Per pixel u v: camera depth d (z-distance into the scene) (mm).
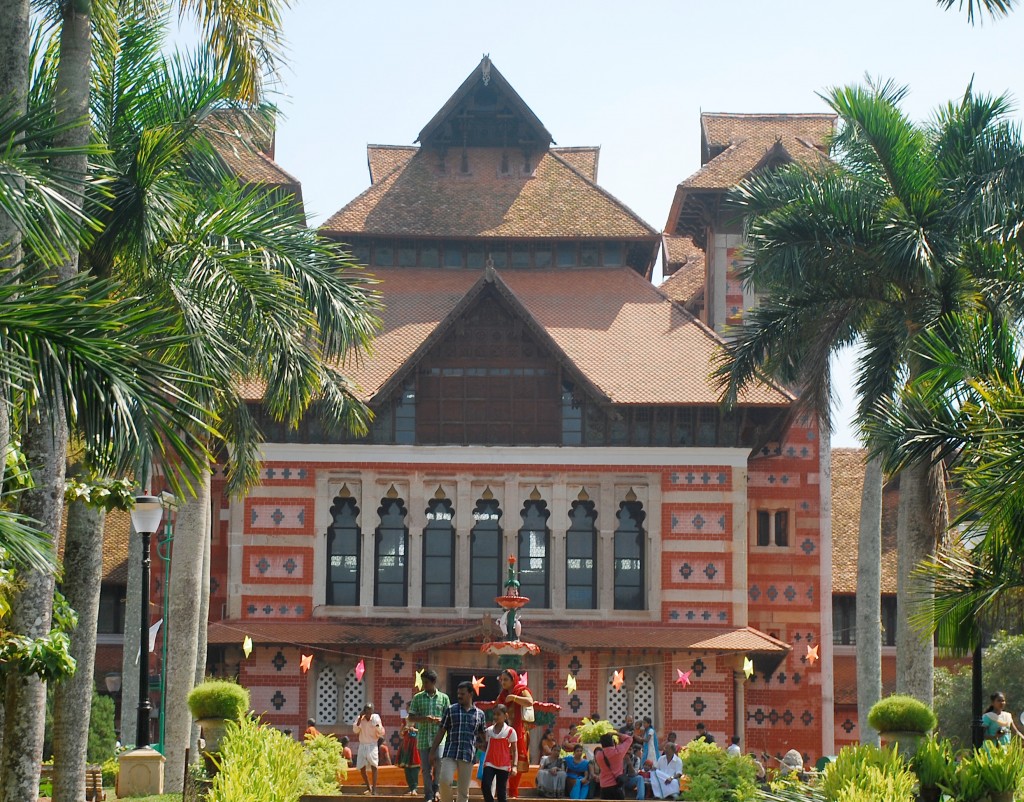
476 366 57031
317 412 56219
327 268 31141
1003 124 37906
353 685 55750
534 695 55312
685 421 56844
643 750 36594
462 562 56188
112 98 28141
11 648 20953
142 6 28609
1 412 17625
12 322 15484
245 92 28062
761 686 58500
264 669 55344
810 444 59875
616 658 55531
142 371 16484
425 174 65125
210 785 26484
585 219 63375
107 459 16828
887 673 65438
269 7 26891
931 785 25484
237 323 28719
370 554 56312
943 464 36250
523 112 65625
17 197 16766
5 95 19422
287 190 60938
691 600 55875
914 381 29953
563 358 55688
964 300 36844
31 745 22297
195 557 37250
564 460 56531
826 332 40281
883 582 66000
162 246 27328
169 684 36844
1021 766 25156
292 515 56219
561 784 34062
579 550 56625
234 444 36625
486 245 63500
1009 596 26266
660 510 56375
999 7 29531
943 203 37344
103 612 62688
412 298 61562
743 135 68062
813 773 29641
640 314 60562
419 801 28938
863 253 38469
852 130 40031
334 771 32219
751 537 59406
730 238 63875
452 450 56500
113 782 43906
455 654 55500
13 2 20297
